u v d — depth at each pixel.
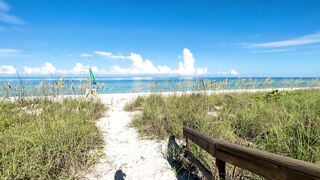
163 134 6.38
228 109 7.65
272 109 6.36
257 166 2.36
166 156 5.24
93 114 8.80
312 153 3.55
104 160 5.11
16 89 9.41
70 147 4.96
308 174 1.73
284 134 4.12
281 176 2.02
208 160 4.35
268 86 12.94
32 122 6.44
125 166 4.87
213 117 6.84
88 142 5.65
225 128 5.75
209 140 3.50
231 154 2.87
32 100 9.53
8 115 7.55
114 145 5.98
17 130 5.56
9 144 4.68
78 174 4.48
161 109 8.80
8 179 3.64
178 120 6.96
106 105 11.41
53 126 5.83
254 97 10.44
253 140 5.12
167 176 4.46
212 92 11.95
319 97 6.99
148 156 5.30
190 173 4.44
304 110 5.46
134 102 11.38
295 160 1.90
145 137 6.44
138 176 4.50
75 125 6.27
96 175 4.53
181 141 5.96
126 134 6.83
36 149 4.48
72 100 10.16
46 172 4.07
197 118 6.52
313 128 4.22
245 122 6.05
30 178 3.87
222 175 3.27
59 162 4.48
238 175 3.64
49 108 8.53
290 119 4.71
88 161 4.82
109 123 7.93
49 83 9.91
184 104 9.25
